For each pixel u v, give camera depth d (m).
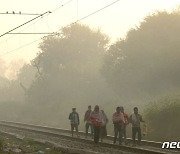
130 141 51.44
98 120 47.56
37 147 46.06
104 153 39.88
